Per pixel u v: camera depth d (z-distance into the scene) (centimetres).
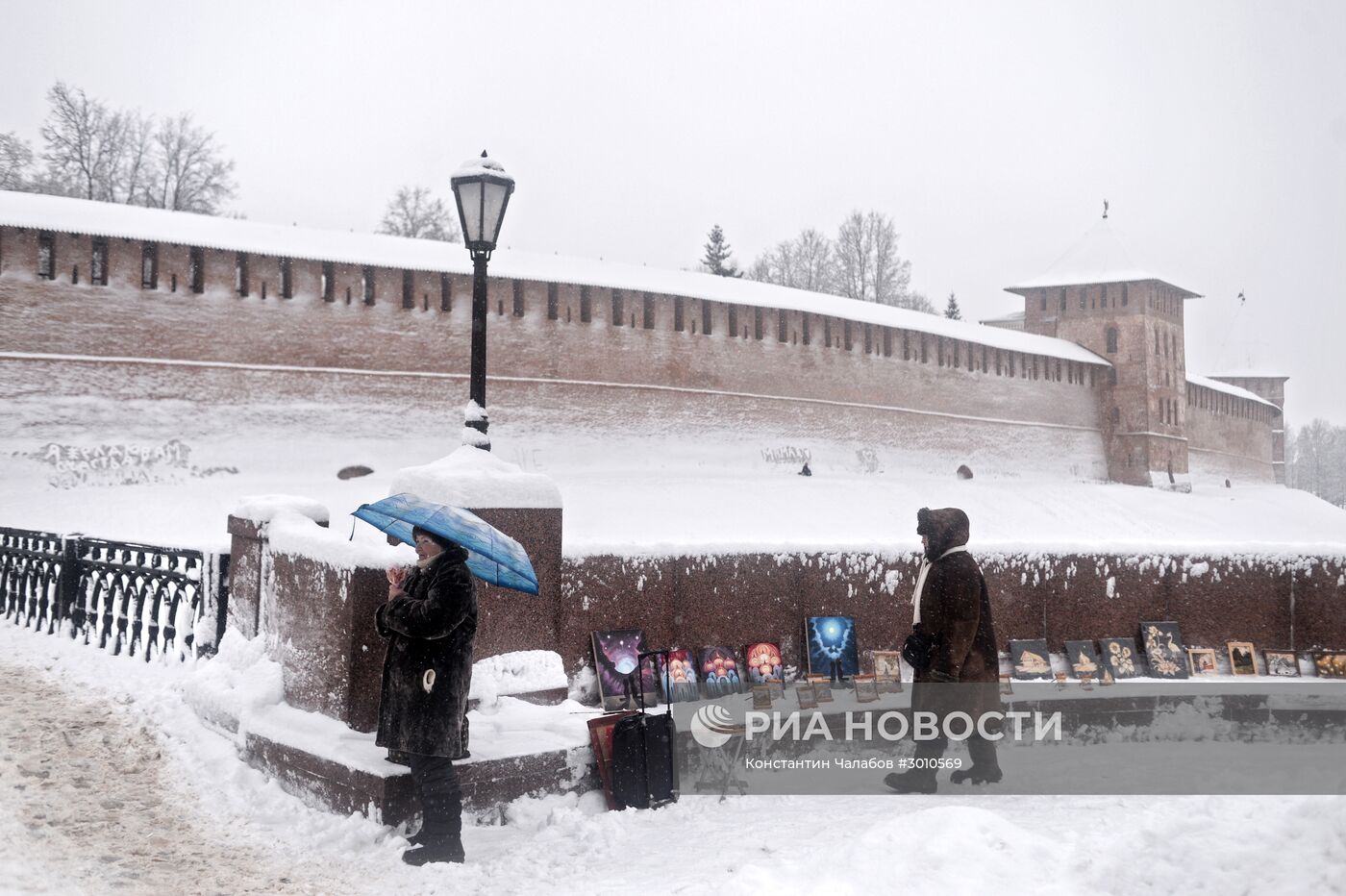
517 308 4200
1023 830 448
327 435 3700
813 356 5019
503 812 556
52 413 3195
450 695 496
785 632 822
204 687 656
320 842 499
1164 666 877
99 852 456
